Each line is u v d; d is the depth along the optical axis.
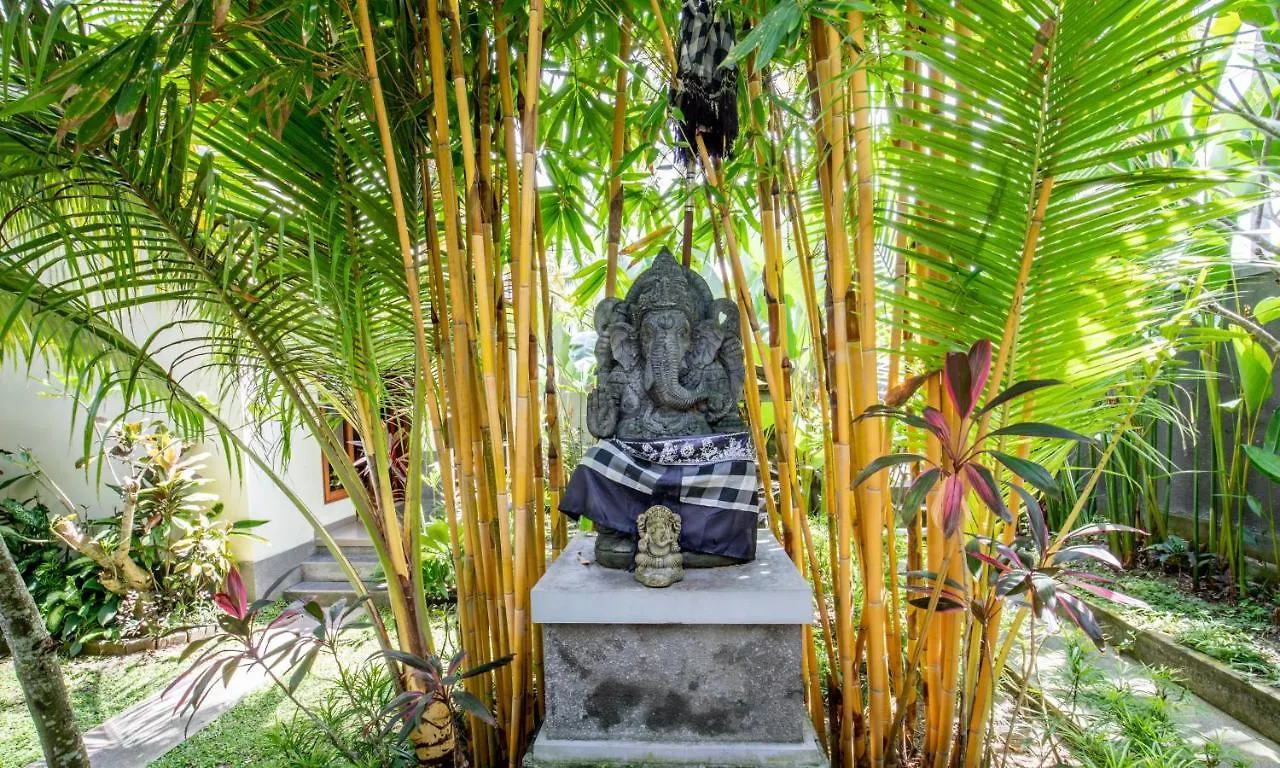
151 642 4.84
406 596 2.68
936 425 1.67
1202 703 3.46
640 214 3.94
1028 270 1.83
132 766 3.30
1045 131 1.73
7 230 2.63
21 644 2.02
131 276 2.22
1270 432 3.94
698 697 2.15
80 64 1.70
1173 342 2.10
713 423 2.53
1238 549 4.39
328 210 2.30
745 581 2.20
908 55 1.84
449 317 2.61
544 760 2.14
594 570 2.36
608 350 2.54
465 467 2.51
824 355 2.55
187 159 2.17
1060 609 1.93
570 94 3.23
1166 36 1.59
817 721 2.58
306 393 2.66
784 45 1.96
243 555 5.52
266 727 3.53
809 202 2.96
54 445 5.85
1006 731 2.90
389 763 2.73
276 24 2.20
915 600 2.09
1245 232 2.82
